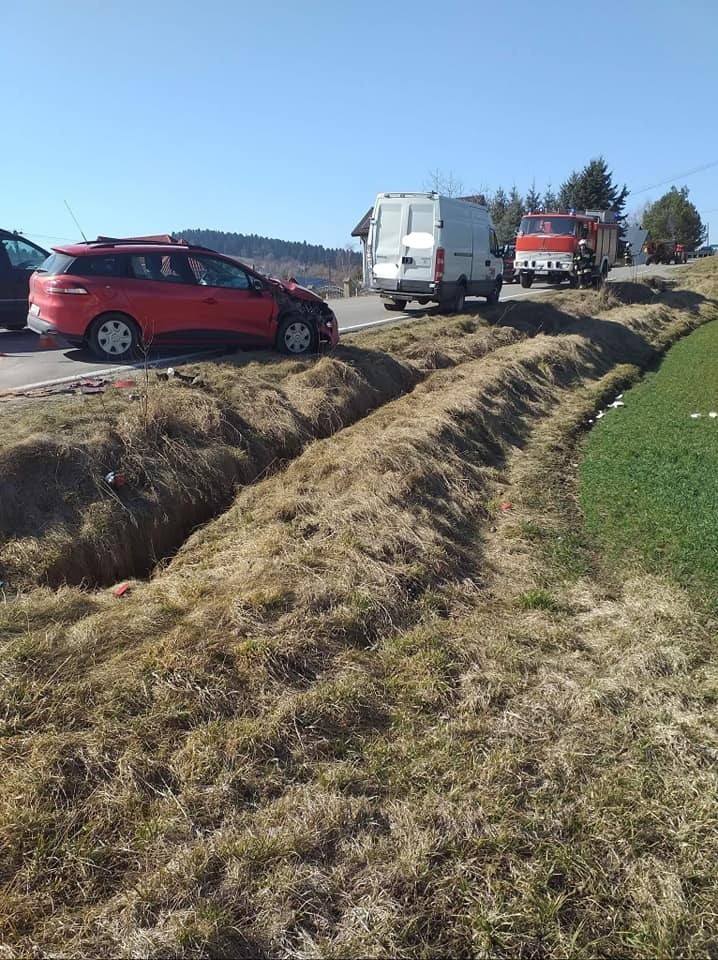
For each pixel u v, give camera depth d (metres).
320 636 4.30
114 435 6.76
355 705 3.79
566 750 3.59
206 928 2.55
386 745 3.58
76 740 3.30
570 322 18.59
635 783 3.39
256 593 4.55
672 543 6.17
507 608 5.13
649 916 2.74
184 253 10.04
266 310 10.48
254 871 2.81
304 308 10.94
